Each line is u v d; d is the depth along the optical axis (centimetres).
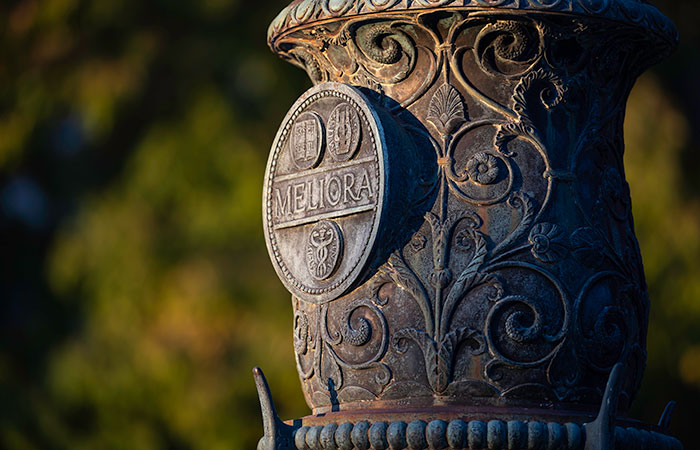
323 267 525
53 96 1511
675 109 1424
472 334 503
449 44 521
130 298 1438
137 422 1445
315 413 545
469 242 509
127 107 1487
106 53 1499
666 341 1369
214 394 1419
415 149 522
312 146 537
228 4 1460
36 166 1623
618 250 532
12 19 1540
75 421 1473
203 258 1442
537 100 521
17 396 1473
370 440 493
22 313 1638
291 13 551
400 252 517
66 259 1460
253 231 1415
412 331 509
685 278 1364
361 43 535
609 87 543
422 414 491
